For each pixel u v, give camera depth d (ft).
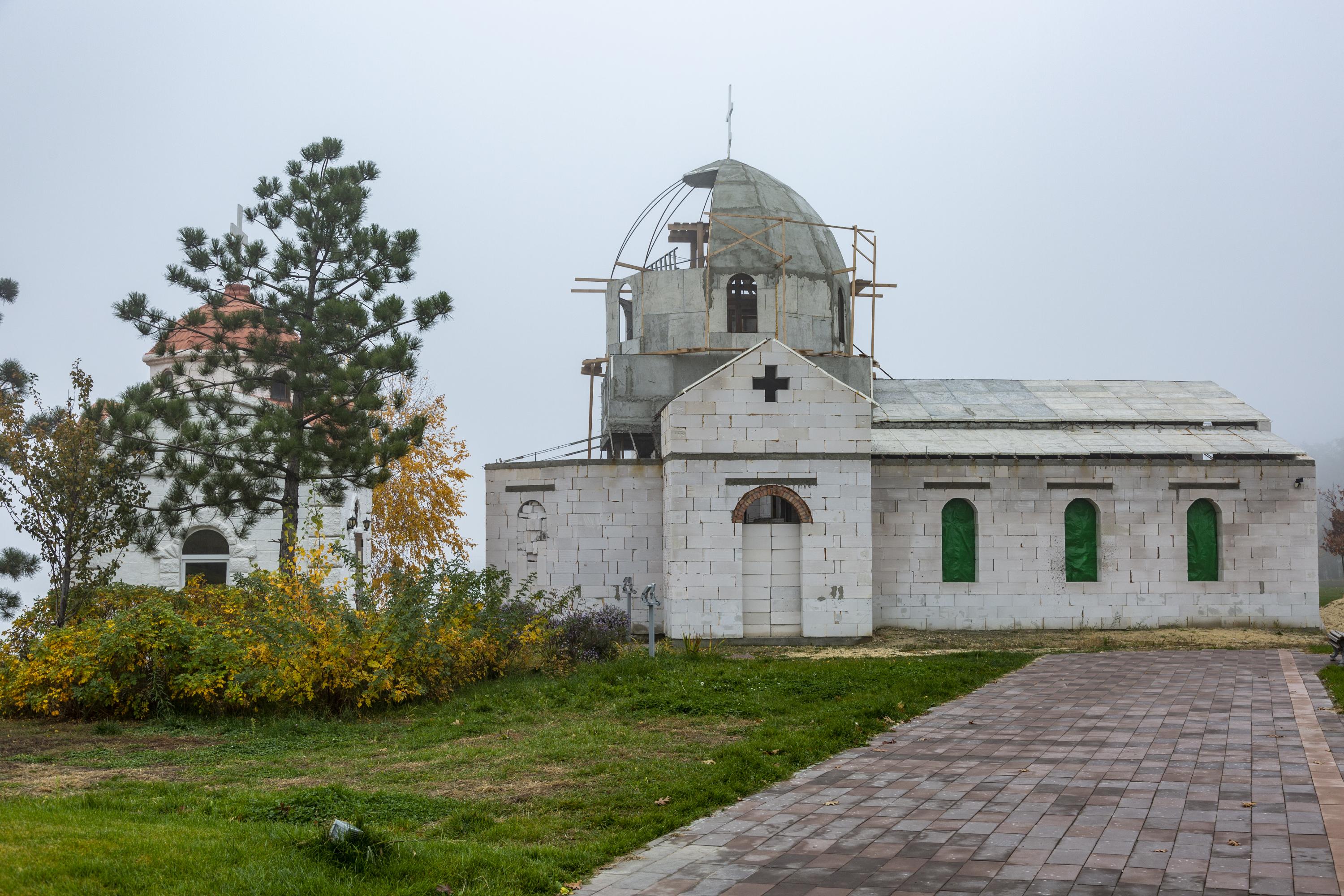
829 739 48.96
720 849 32.45
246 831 32.60
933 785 40.11
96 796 37.83
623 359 110.32
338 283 96.68
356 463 90.22
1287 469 102.73
